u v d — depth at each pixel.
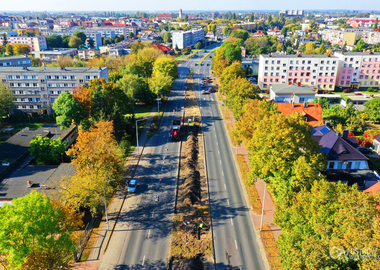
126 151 91.38
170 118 120.94
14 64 168.38
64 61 186.88
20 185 65.94
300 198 45.81
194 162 83.81
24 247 37.81
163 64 154.50
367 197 36.59
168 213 62.28
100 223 59.47
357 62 163.75
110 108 102.50
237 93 102.31
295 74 160.25
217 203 65.44
